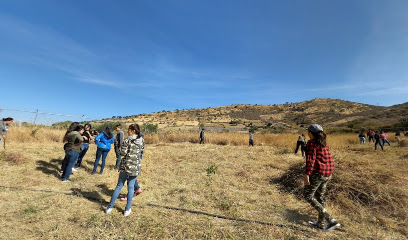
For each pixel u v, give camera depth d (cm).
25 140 1245
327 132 3159
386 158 1052
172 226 339
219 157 1040
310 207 444
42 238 298
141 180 612
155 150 1278
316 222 361
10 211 375
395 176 550
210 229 334
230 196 492
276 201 478
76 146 580
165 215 381
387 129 3300
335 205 453
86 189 511
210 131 2312
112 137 693
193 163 886
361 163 597
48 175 609
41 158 816
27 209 379
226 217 380
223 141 1942
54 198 437
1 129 742
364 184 492
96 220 348
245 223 358
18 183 525
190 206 430
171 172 720
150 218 366
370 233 345
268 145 1806
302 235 328
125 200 452
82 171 686
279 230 339
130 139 391
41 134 1353
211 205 440
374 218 397
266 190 552
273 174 714
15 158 728
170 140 1966
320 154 352
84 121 1747
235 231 332
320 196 365
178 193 511
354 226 369
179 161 931
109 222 347
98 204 424
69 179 577
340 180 510
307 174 347
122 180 390
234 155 1117
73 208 397
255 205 449
